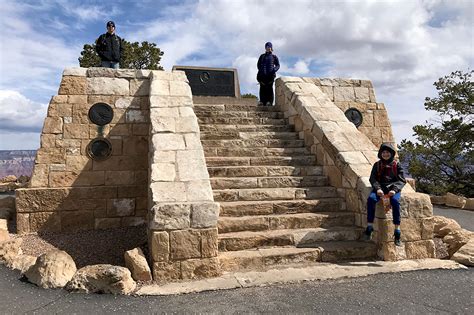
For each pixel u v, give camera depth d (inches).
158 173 216.5
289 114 374.0
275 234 228.1
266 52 453.1
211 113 377.1
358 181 248.1
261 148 323.3
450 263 217.2
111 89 324.5
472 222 366.6
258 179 281.3
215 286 176.7
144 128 323.9
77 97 315.9
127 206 304.5
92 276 172.6
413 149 764.6
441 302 158.7
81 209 294.2
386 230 223.1
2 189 649.6
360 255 225.8
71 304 157.9
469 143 710.5
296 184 286.8
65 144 306.7
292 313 147.5
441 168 753.6
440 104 721.6
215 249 192.7
